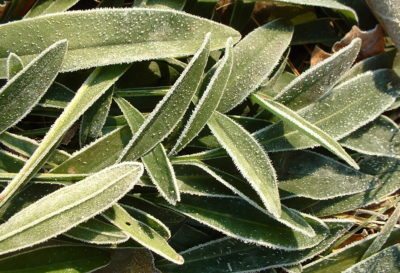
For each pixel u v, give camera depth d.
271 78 0.43
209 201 0.41
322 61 0.41
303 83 0.42
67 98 0.40
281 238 0.41
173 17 0.40
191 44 0.40
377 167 0.44
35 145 0.39
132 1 0.44
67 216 0.37
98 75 0.39
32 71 0.37
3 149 0.41
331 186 0.43
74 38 0.39
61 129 0.38
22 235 0.36
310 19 0.45
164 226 0.39
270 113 0.42
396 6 0.42
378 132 0.43
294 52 0.46
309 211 0.44
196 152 0.42
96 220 0.39
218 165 0.41
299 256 0.42
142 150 0.39
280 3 0.45
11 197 0.37
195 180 0.41
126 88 0.41
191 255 0.42
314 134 0.39
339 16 0.45
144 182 0.40
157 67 0.42
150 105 0.42
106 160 0.39
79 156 0.39
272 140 0.41
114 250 0.41
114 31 0.39
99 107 0.40
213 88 0.39
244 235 0.41
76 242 0.39
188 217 0.42
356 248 0.44
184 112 0.39
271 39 0.42
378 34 0.44
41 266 0.38
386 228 0.44
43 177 0.39
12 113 0.38
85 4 0.44
